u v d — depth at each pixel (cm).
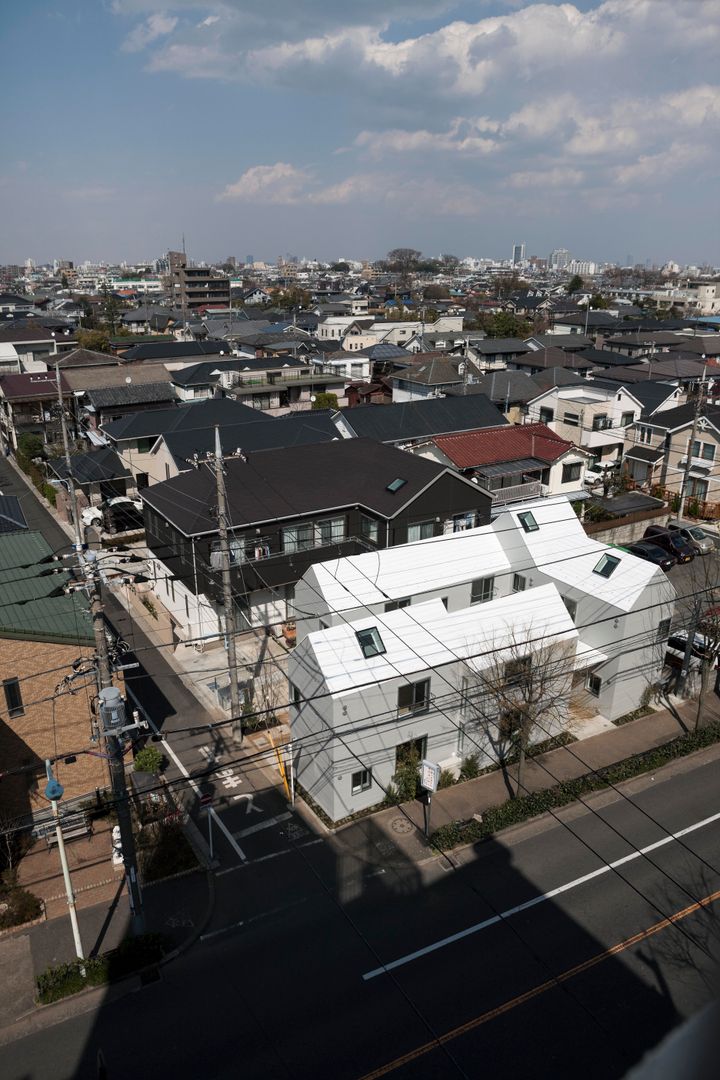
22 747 1855
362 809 1981
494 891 1709
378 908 1662
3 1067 1316
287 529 2938
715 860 1808
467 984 1466
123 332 10850
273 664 2717
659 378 5975
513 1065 1303
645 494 4331
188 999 1442
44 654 1827
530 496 3897
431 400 4428
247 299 17662
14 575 2123
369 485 3156
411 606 2261
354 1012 1406
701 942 1570
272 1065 1307
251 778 2119
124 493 4341
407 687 1978
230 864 1798
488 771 2155
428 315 12006
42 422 5406
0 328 8588
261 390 5872
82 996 1455
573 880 1742
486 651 2095
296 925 1616
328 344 8388
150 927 1611
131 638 2903
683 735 2316
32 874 1777
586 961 1519
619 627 2322
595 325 9675
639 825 1930
